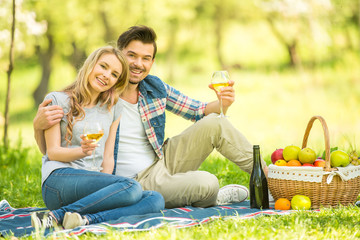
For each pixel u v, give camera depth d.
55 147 5.25
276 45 41.09
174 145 6.28
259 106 31.56
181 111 6.71
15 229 4.84
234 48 41.25
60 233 4.29
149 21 34.06
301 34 35.28
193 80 38.78
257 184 5.66
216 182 5.84
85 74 5.49
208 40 40.75
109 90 5.71
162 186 5.88
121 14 32.53
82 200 4.82
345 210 5.19
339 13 34.00
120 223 4.62
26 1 25.83
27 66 39.00
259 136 25.09
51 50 33.03
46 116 5.20
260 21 39.12
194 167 6.28
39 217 4.70
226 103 6.48
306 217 4.89
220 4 38.69
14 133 27.36
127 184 5.02
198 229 4.41
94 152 5.40
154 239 3.98
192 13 37.34
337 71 34.97
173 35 38.59
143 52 6.11
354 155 5.79
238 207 5.80
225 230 4.27
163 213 4.90
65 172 5.14
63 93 5.52
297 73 35.41
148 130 6.16
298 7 33.78
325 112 28.95
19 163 10.18
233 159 6.09
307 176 5.51
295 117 28.83
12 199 7.24
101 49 5.57
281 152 5.93
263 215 5.07
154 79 6.43
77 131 5.40
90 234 4.34
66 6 30.62
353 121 26.62
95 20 32.31
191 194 5.77
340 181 5.55
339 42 35.41
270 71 37.59
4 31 17.31
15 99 34.59
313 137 22.55
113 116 5.80
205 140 6.10
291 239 4.00
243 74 38.41
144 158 6.16
